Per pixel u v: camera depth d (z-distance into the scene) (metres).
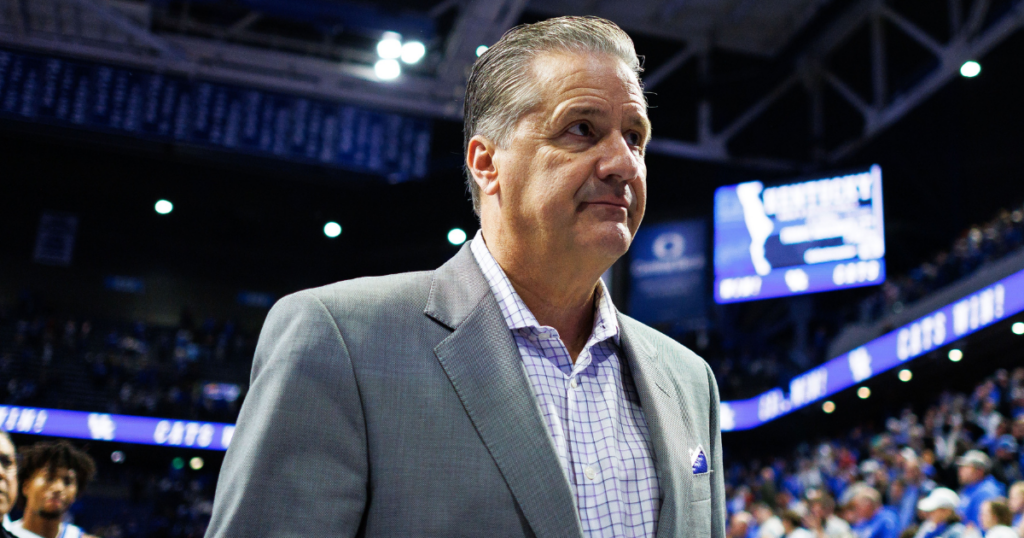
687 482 0.99
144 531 16.75
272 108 14.34
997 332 10.31
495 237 1.04
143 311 22.12
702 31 18.19
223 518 0.79
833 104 19.27
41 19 13.16
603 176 0.96
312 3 10.32
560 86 0.98
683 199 21.25
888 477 7.12
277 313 0.93
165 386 18.72
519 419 0.88
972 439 8.18
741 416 16.39
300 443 0.82
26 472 2.58
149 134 13.78
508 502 0.84
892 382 13.05
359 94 14.47
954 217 17.05
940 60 15.95
